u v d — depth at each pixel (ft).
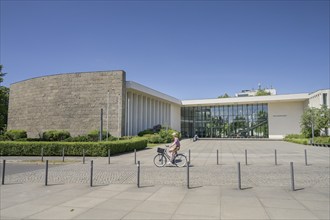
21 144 66.49
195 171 40.96
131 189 28.04
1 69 114.93
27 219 18.65
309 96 159.22
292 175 27.68
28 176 36.58
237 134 189.57
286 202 22.85
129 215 19.42
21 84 136.56
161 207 21.43
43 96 125.18
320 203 22.56
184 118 205.57
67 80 120.06
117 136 108.17
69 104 118.21
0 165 49.29
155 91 145.28
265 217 18.94
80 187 29.09
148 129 135.95
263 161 54.44
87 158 60.44
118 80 111.75
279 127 177.68
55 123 120.06
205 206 21.66
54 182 32.12
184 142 136.67
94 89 115.03
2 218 18.86
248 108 188.65
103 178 34.73
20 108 135.13
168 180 33.22
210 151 80.53
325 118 122.93
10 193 26.40
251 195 25.34
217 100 183.62
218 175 37.01
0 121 140.36
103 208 21.21
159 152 47.47
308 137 133.49
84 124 114.42
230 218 18.74
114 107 110.73
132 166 46.93
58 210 20.72
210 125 197.47
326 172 39.91
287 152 76.59
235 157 62.54
